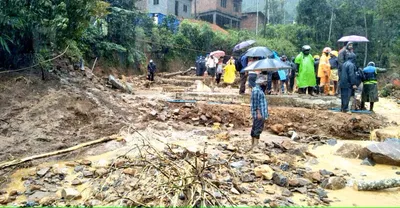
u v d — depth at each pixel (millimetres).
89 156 7051
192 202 4203
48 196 5062
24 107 7973
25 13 8656
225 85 19750
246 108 10969
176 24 31641
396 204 5105
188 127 9859
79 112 8555
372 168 6980
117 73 21516
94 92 10266
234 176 5961
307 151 7910
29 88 8672
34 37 9523
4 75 8883
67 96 8766
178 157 6500
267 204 4910
